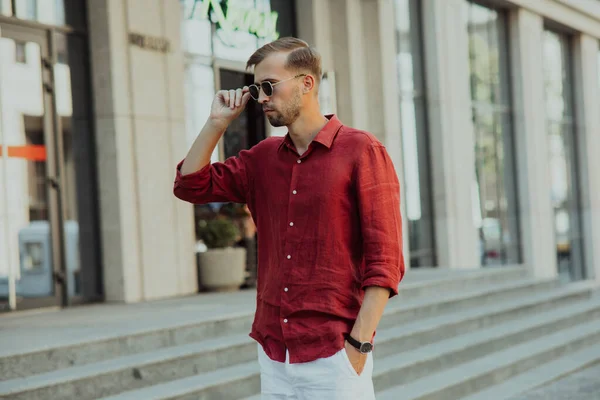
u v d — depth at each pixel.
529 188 15.17
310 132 2.51
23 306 7.43
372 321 2.38
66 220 7.92
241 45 9.93
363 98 11.45
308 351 2.43
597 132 18.11
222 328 6.35
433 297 8.77
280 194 2.52
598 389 7.02
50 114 7.84
